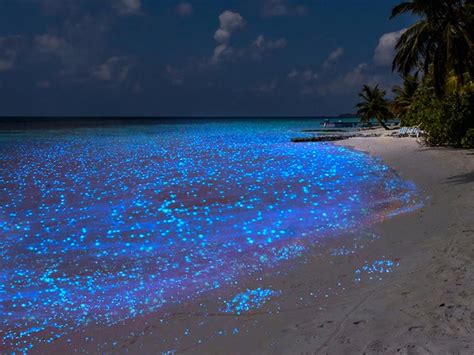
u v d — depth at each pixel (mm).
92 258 6410
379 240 6586
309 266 5645
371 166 16484
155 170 17406
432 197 9484
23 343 3963
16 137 48125
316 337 3662
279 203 10148
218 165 18844
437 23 14109
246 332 3926
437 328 3516
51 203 10945
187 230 7934
